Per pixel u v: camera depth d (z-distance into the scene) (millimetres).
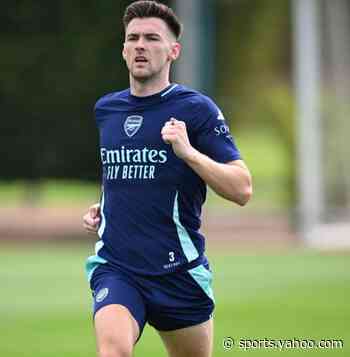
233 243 74875
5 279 53406
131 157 21609
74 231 82438
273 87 80062
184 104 21625
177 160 21375
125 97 22094
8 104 76812
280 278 53844
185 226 21594
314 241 75062
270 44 79750
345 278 53688
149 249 21438
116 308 20844
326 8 78250
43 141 77438
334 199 77688
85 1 75688
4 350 33531
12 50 76312
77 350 33562
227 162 21406
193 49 72938
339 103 78625
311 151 75938
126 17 21906
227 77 78875
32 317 40812
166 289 21500
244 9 78375
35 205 99500
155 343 35344
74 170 78188
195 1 73000
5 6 75750
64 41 76125
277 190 80750
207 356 22266
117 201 21703
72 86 76438
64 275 55031
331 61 78625
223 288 49719
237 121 80562
